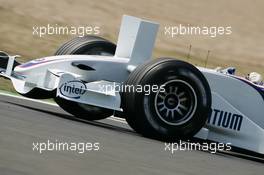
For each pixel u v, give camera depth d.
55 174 16.72
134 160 20.78
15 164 16.95
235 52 88.94
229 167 23.39
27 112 28.44
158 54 77.00
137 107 27.20
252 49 91.94
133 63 30.28
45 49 66.94
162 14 96.25
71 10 85.00
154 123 27.44
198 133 28.84
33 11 79.75
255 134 29.33
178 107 27.84
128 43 30.61
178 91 27.83
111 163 19.55
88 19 84.00
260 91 30.41
